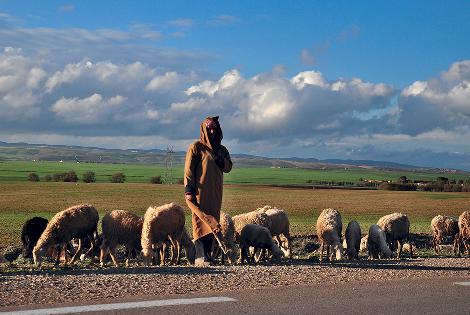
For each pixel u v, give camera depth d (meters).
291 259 21.61
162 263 18.14
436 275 10.84
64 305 7.18
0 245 24.48
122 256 21.08
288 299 7.72
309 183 158.62
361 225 38.72
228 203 63.69
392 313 6.96
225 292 8.25
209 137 14.19
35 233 21.47
